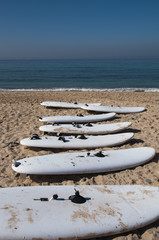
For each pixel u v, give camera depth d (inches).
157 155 185.8
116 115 327.6
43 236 91.4
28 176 154.1
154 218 105.0
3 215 98.0
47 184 145.6
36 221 96.4
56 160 153.9
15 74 1323.8
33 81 1000.2
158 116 316.8
